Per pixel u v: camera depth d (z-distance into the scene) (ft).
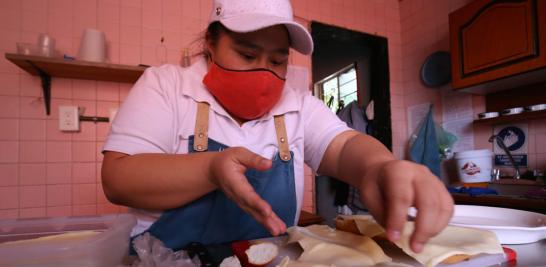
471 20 4.64
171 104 1.82
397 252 1.38
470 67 4.66
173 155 1.35
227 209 1.70
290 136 2.08
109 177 1.37
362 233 1.50
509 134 4.98
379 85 6.79
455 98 5.86
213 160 1.18
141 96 1.72
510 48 4.11
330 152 1.87
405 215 0.89
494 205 3.92
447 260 1.25
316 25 6.06
